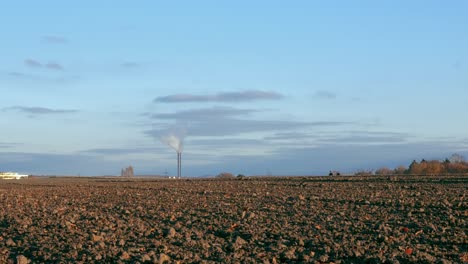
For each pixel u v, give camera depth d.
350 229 18.52
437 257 14.78
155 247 16.33
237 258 14.84
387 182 37.00
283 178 47.22
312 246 16.19
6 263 14.91
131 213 23.36
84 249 16.00
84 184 48.84
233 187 36.06
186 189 35.47
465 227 18.62
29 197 32.75
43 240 17.53
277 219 20.78
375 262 14.20
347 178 43.16
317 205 24.41
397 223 19.44
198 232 18.52
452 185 32.94
